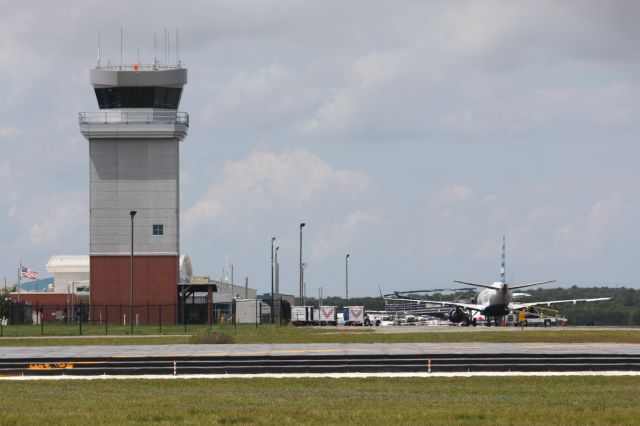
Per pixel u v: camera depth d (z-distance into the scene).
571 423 74.69
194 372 120.62
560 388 100.62
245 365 123.19
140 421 77.44
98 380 113.81
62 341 187.62
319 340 180.88
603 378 111.00
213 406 86.38
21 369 122.56
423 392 97.50
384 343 168.25
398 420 76.25
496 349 142.75
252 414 80.06
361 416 78.25
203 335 173.88
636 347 148.75
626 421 75.62
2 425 76.00
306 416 78.56
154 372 120.81
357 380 110.19
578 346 153.62
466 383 106.31
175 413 81.12
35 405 89.12
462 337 190.12
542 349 142.75
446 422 75.19
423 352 133.75
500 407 84.12
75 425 75.56
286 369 119.88
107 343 179.38
